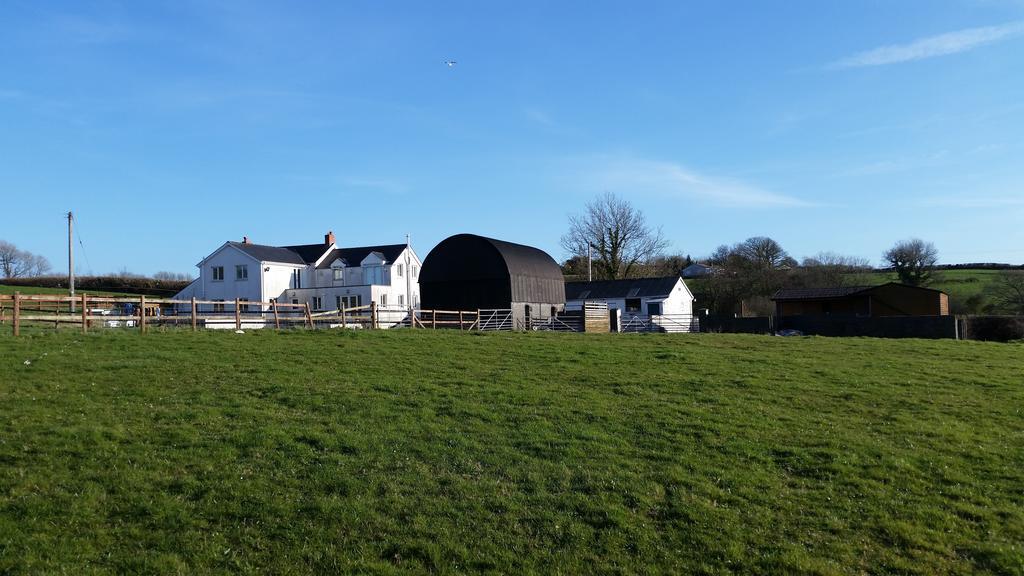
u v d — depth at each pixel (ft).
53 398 53.78
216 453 43.78
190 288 220.84
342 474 41.37
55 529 34.65
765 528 36.88
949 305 234.99
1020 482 42.98
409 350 82.64
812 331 168.35
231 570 32.27
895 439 50.98
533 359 79.20
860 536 36.29
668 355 83.97
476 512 37.65
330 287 211.00
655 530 36.52
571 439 48.65
